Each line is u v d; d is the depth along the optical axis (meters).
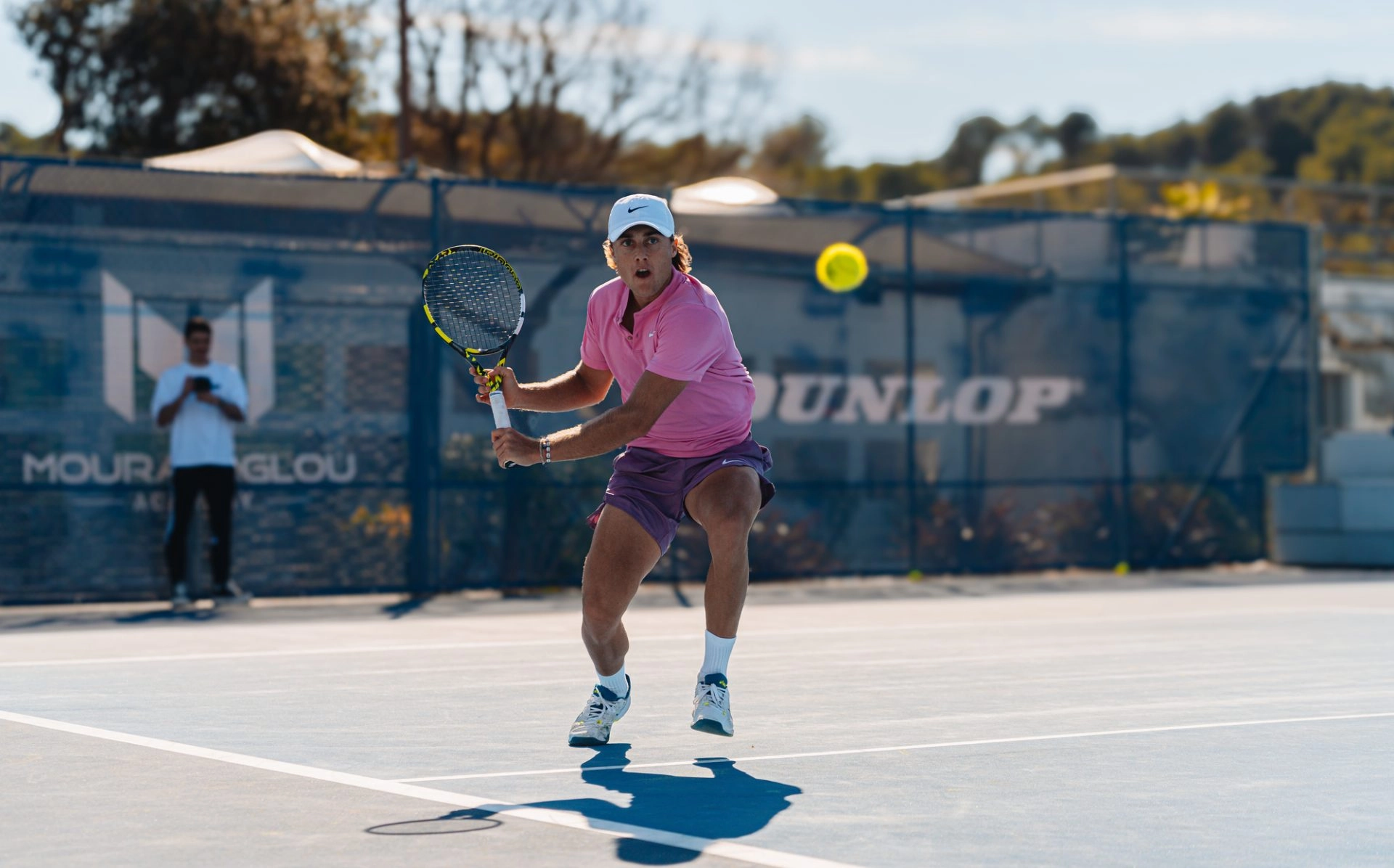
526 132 41.97
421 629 11.25
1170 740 6.29
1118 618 11.83
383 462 13.76
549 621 11.95
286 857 4.29
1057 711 7.07
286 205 13.49
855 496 15.28
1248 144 92.44
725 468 6.04
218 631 11.13
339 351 13.62
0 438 12.81
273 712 7.09
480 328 6.17
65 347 12.97
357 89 38.72
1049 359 16.05
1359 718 6.86
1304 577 16.09
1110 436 16.31
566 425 14.25
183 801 5.07
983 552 15.78
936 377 15.59
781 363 14.98
